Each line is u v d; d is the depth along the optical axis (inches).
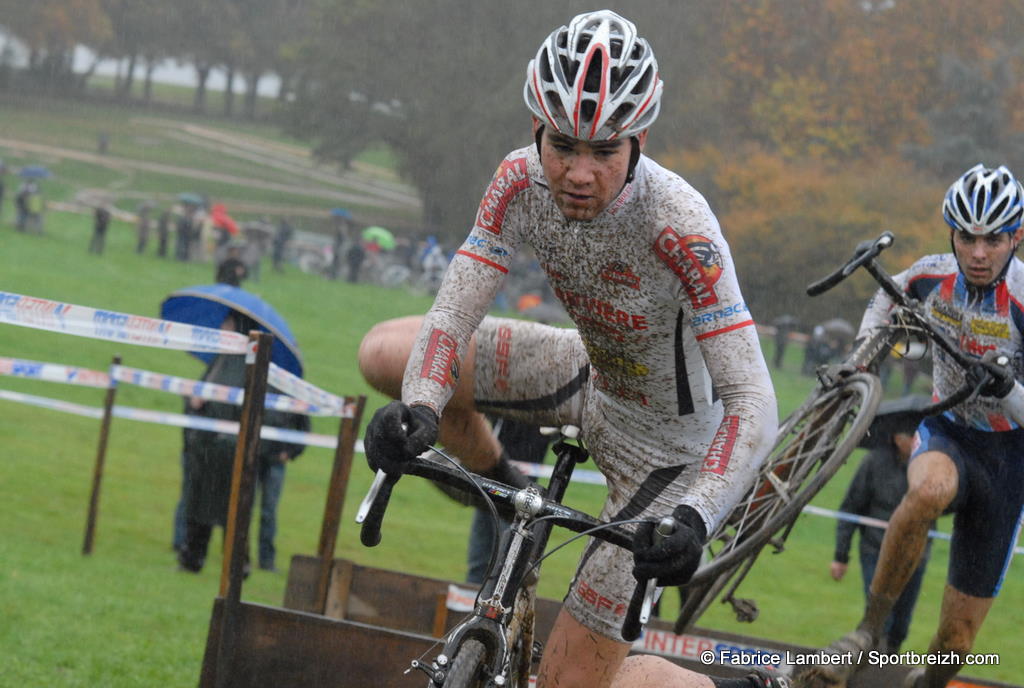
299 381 515.8
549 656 297.4
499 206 276.8
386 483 232.7
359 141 4982.8
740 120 3801.7
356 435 508.4
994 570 405.4
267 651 364.5
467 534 956.6
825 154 3683.6
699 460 296.0
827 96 3742.6
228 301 709.3
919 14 3693.4
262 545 720.3
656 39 3779.5
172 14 7578.7
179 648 477.4
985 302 392.5
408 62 4488.2
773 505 396.8
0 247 2800.2
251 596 616.7
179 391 652.1
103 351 1605.6
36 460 988.6
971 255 382.0
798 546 1058.1
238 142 7283.5
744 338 253.8
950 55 3693.4
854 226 3142.2
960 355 384.5
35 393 1321.4
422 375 261.6
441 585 501.4
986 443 403.2
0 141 5728.3
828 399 414.0
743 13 3759.8
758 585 864.9
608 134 229.9
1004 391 375.2
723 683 320.5
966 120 3629.4
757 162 3459.6
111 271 2709.2
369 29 4557.1
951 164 3553.2
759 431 244.7
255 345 376.5
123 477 981.8
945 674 415.2
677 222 257.8
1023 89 3686.0
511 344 314.3
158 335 449.1
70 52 7711.6
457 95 4384.8
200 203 3316.9
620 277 267.0
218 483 667.4
